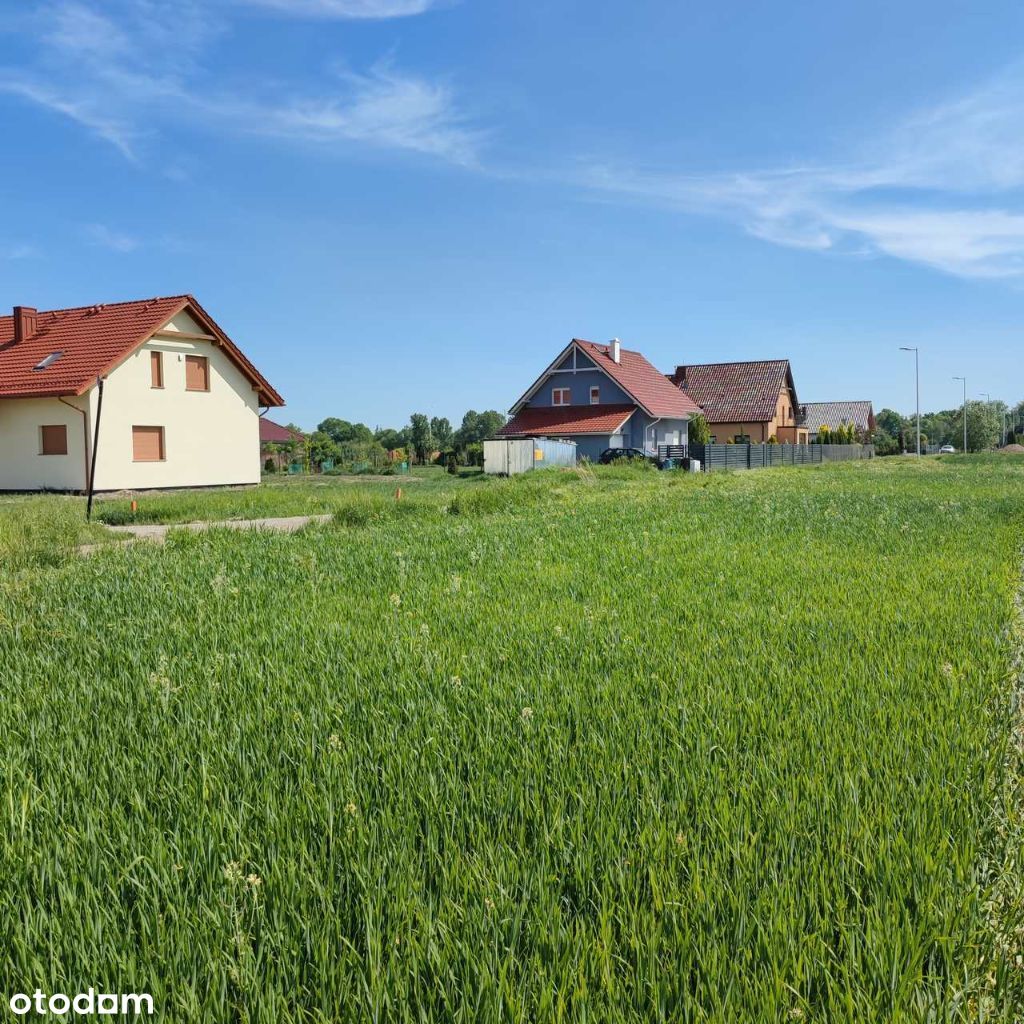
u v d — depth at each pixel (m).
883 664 4.66
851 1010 1.83
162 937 2.04
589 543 10.81
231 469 33.66
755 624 5.78
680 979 1.94
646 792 2.89
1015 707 4.14
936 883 2.31
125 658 4.99
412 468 64.06
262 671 4.65
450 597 6.96
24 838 2.56
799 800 2.86
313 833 2.62
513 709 3.86
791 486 26.20
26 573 8.66
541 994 1.85
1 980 1.92
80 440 27.98
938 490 23.12
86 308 32.47
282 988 1.89
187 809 2.79
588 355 50.66
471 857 2.46
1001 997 1.98
